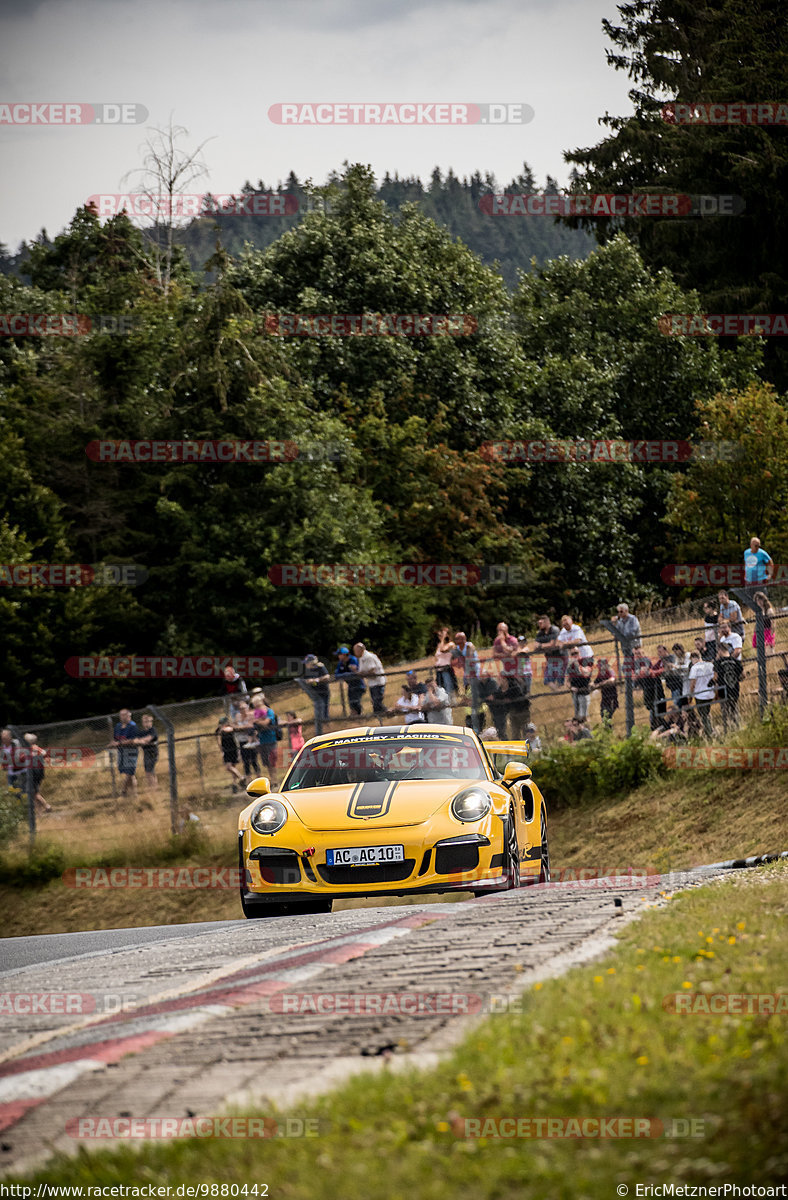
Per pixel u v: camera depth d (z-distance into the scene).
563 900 19.97
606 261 128.38
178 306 98.12
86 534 92.44
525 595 108.06
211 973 16.52
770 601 48.03
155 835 54.22
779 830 38.91
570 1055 9.50
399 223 116.06
